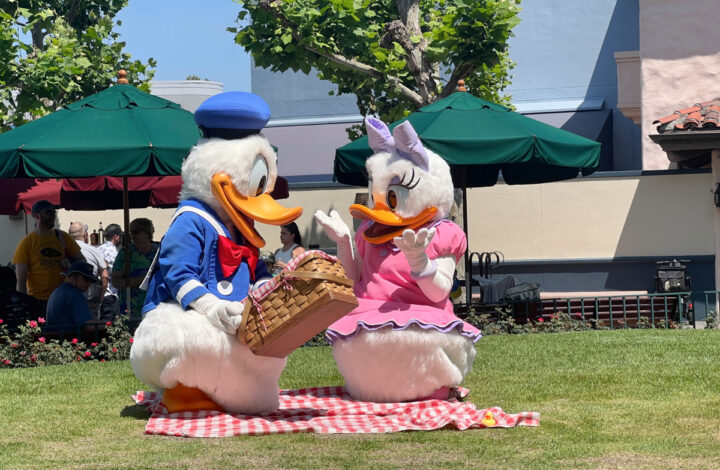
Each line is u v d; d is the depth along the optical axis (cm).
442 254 720
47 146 975
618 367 856
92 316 1086
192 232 634
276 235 1853
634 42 2461
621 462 509
